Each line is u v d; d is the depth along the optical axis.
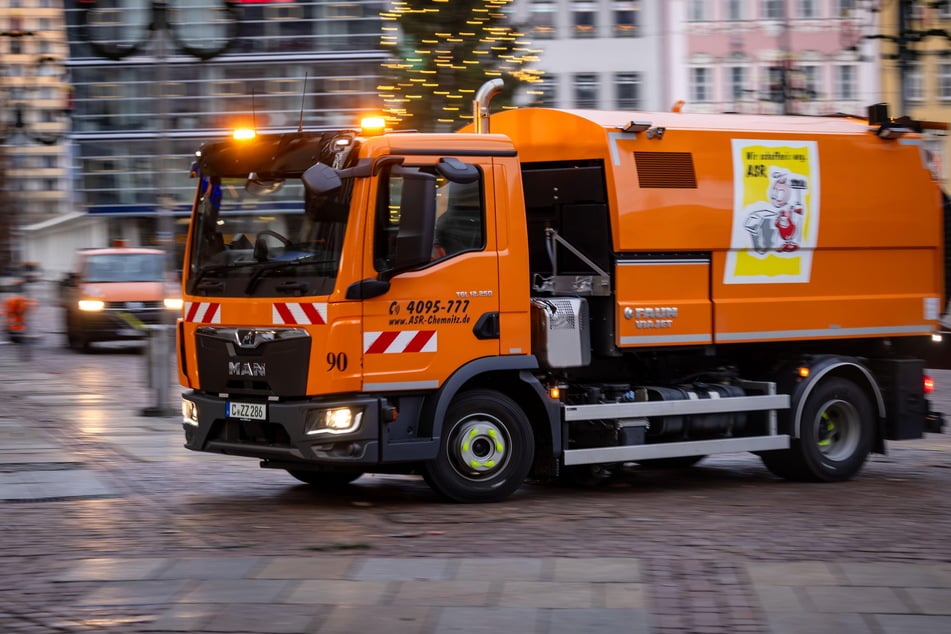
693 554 8.70
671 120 12.00
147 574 7.96
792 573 8.05
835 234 12.80
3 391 20.88
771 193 12.39
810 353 13.12
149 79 56.56
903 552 8.84
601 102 54.34
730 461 14.80
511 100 27.53
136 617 7.01
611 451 11.68
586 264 11.69
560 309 11.38
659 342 11.75
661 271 11.77
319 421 10.38
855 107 54.78
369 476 13.02
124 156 57.94
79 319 29.94
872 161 13.10
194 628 6.80
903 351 13.55
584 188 11.66
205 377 11.06
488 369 10.95
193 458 13.66
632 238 11.55
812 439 12.77
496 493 11.13
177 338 11.44
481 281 10.93
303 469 11.06
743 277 12.23
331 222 10.45
